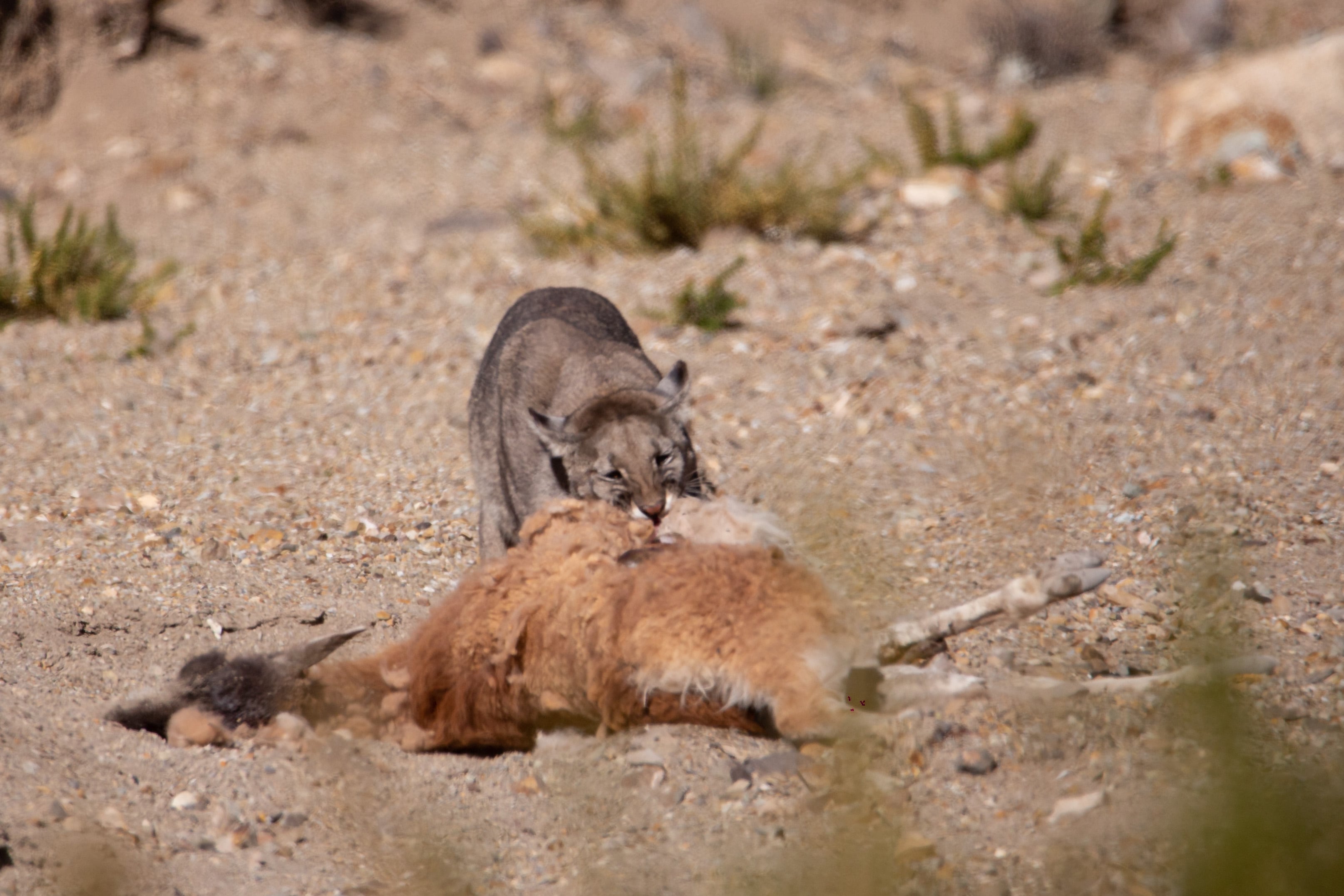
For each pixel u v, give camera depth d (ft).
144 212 155.53
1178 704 44.04
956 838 40.91
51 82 184.55
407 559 71.82
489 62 204.54
